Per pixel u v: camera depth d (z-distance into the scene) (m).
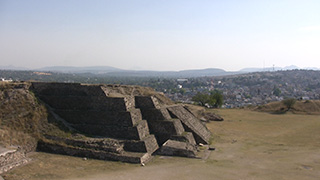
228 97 195.75
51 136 32.59
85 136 33.59
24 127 32.22
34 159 28.31
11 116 32.38
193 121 46.25
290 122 62.81
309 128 53.91
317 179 23.66
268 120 67.00
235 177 24.34
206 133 45.31
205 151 35.28
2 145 27.56
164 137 37.06
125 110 35.66
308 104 84.94
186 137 36.03
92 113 36.41
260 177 24.34
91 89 38.62
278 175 24.91
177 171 26.05
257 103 159.12
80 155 30.44
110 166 27.36
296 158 31.34
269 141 42.44
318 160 30.28
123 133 33.88
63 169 25.84
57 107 38.78
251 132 50.84
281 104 89.19
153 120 38.19
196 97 106.19
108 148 30.39
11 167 25.03
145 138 33.69
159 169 26.66
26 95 36.34
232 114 79.62
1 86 36.44
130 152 31.08
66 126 35.22
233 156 32.78
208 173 25.48
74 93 39.38
